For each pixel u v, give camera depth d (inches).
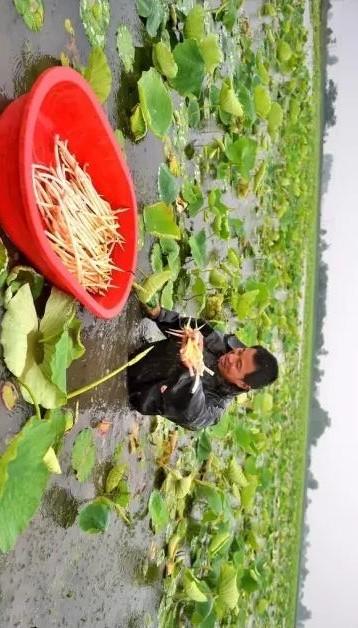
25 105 43.5
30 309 47.6
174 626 84.7
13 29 49.1
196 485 90.0
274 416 142.0
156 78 69.6
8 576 50.6
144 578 76.3
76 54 58.7
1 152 44.2
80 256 52.7
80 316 60.3
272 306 134.0
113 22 67.1
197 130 91.1
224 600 88.9
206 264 95.7
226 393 69.2
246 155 100.2
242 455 113.2
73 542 60.4
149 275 75.2
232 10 99.9
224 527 94.3
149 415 74.4
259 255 127.8
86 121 54.0
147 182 75.7
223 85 92.8
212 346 70.8
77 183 54.1
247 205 119.9
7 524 40.6
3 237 46.4
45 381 49.8
